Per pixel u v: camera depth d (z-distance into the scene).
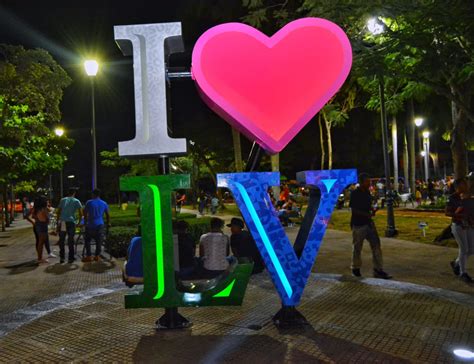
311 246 4.99
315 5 8.92
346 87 23.91
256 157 5.40
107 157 42.59
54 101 16.55
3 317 5.82
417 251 10.64
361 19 8.65
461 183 7.54
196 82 4.63
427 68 8.42
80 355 4.42
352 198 7.86
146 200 4.61
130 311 5.90
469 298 6.04
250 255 7.95
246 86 4.61
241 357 4.21
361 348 4.33
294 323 5.05
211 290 4.62
